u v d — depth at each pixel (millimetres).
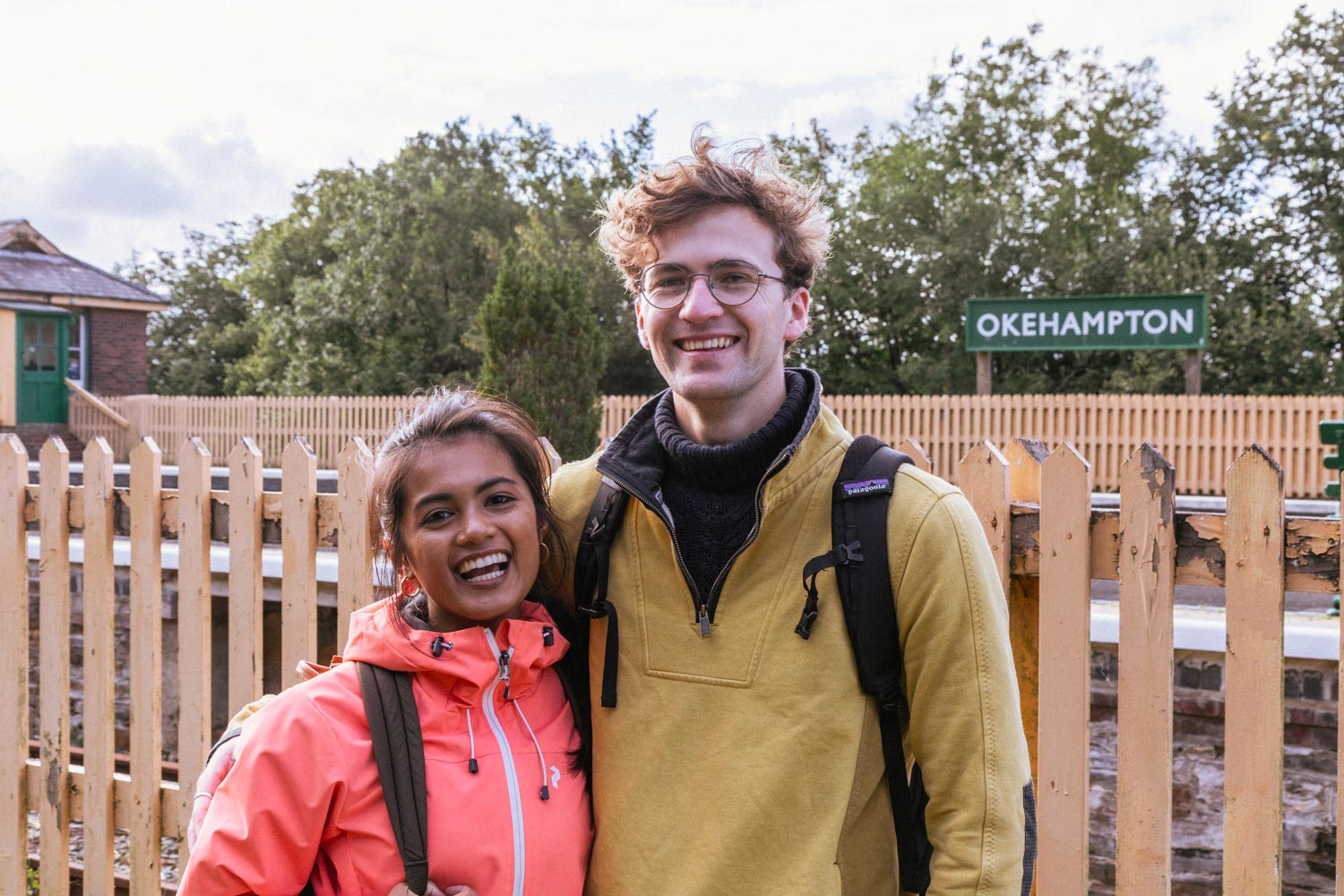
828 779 1486
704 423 1649
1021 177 24859
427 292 25078
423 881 1457
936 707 1489
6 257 19094
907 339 22562
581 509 1776
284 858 1479
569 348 9625
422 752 1511
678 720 1564
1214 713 3834
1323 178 22578
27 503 3600
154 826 3461
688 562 1604
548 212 27328
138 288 20234
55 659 3549
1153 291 20141
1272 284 22344
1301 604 4934
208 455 3389
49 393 18922
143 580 3436
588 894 1604
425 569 1586
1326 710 3695
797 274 1681
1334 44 22656
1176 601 5473
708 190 1585
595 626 1690
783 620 1539
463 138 29641
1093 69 26078
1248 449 2254
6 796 3578
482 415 1647
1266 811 2246
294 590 3277
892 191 22750
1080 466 2406
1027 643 2598
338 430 17438
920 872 1546
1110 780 3994
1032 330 14453
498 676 1573
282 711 1521
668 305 1620
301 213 32625
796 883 1451
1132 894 2375
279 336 26344
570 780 1608
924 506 1506
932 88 26594
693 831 1513
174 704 5656
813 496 1569
